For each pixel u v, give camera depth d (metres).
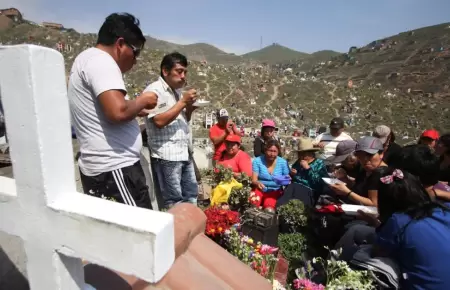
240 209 4.27
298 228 4.12
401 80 142.62
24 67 0.79
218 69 129.38
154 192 3.52
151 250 0.78
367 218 3.29
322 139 6.47
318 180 4.71
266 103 108.56
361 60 189.25
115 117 1.92
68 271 0.98
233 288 1.43
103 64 1.96
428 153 2.82
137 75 104.75
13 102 0.83
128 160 2.21
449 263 2.17
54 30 124.88
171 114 2.88
